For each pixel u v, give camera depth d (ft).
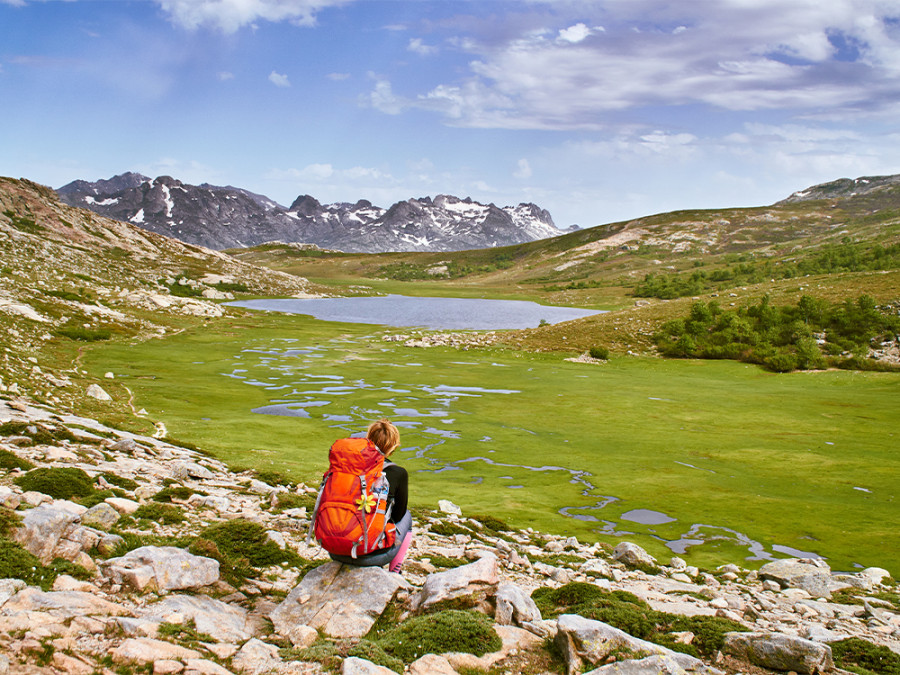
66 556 26.18
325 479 26.17
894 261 636.48
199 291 594.24
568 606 33.78
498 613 26.89
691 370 317.63
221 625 23.36
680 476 132.36
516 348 366.22
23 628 18.35
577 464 141.08
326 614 25.34
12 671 16.07
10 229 552.41
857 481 130.31
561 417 197.47
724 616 36.11
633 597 37.37
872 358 320.29
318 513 25.90
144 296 436.76
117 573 25.64
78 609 20.81
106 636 19.79
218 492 62.28
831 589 54.54
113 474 53.83
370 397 214.28
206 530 37.50
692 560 80.59
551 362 335.06
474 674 21.76
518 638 24.75
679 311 428.15
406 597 28.04
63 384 158.40
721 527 98.22
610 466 140.15
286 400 200.54
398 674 20.65
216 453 113.70
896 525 100.17
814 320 366.84
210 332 376.48
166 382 211.61
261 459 112.88
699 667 23.09
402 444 153.48
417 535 57.26
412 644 23.21
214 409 175.01
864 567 80.89
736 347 340.80
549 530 89.71
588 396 237.25
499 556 52.44
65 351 245.24
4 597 20.44
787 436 176.55
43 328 279.49
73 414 114.11
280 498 59.77
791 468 141.08
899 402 231.71
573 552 67.56
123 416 139.44
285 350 328.70
